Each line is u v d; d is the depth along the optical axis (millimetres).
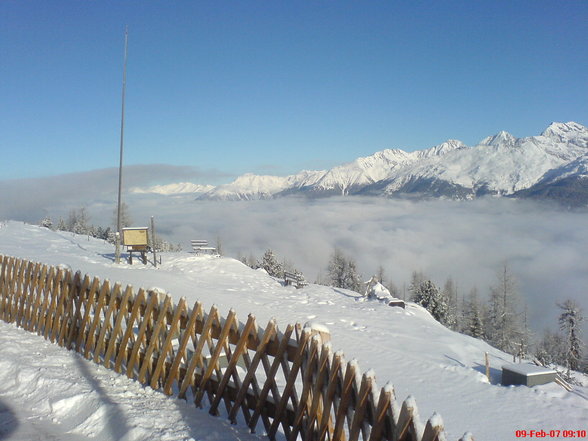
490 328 61562
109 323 6906
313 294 22891
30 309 8773
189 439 4598
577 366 46281
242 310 16453
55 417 5328
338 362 4070
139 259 25531
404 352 13789
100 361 6898
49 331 8102
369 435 3760
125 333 6480
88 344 7062
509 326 57656
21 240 30984
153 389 5945
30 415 5336
